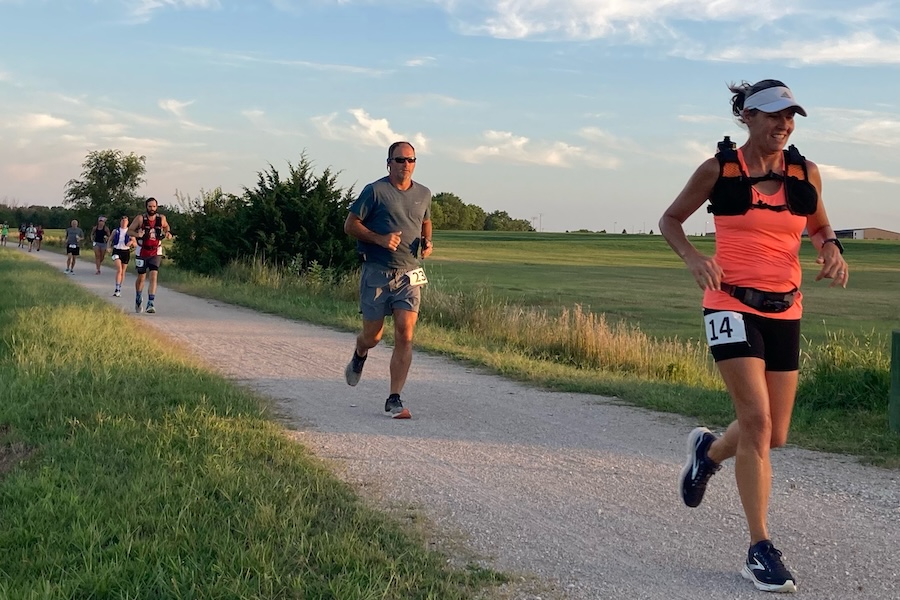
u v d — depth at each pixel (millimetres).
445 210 177000
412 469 5738
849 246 102500
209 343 11914
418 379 9594
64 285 19594
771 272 4027
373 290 7371
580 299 31781
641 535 4586
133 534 4062
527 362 11039
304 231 23984
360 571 3730
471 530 4582
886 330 22859
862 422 7684
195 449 5551
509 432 7027
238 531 4125
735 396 4031
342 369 10023
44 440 5781
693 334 21172
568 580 3953
